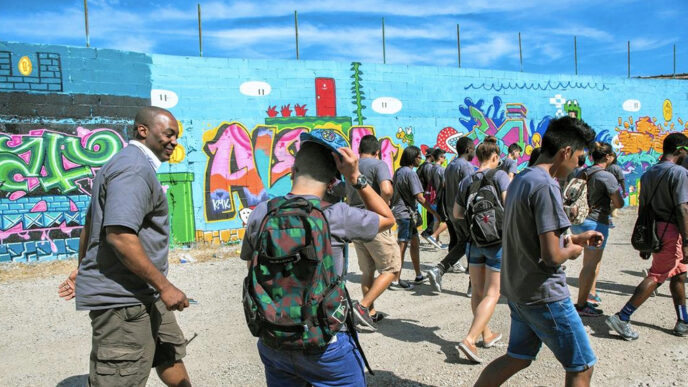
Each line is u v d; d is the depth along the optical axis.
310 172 2.38
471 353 4.03
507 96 12.89
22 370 4.15
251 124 10.03
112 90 8.88
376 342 4.70
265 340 2.16
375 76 11.19
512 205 2.91
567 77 13.82
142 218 2.54
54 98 8.45
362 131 11.07
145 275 2.48
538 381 3.82
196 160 9.55
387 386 3.78
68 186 8.59
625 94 14.77
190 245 9.48
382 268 4.91
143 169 2.61
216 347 4.63
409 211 6.64
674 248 4.51
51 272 7.65
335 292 2.15
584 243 2.91
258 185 10.11
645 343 4.55
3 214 8.13
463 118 12.26
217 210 9.74
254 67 10.04
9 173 8.15
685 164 5.88
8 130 8.12
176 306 2.56
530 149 13.26
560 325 2.81
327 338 2.12
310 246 2.11
